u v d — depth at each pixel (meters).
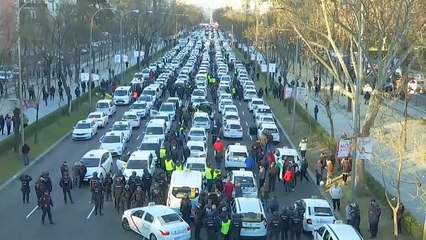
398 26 29.88
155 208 25.62
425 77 45.78
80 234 26.16
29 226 27.23
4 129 48.22
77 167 33.91
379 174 35.47
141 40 109.81
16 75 64.44
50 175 36.75
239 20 135.62
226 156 38.16
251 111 60.66
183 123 50.53
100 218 28.55
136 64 107.38
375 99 30.92
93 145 45.97
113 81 78.00
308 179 36.78
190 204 27.06
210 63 106.88
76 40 76.12
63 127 51.97
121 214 29.25
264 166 34.59
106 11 101.25
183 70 87.12
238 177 31.05
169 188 29.78
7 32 60.16
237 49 150.50
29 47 73.19
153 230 24.62
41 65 74.31
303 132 50.81
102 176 33.94
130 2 109.75
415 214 28.48
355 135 28.64
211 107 55.97
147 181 30.95
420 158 35.12
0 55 57.75
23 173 37.25
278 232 25.06
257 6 80.44
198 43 169.38
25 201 31.20
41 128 48.06
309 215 26.34
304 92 65.56
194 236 26.25
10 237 25.62
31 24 67.25
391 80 58.12
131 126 50.12
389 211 28.94
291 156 37.00
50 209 27.80
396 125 44.81
